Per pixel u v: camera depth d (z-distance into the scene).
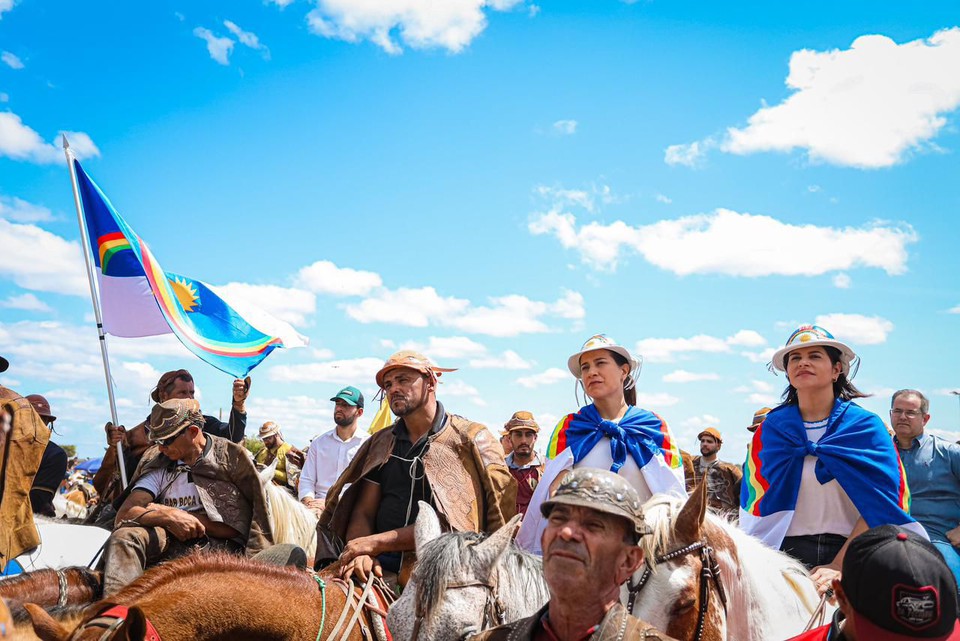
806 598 4.12
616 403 5.31
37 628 3.27
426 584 3.56
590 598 2.36
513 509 5.23
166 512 5.21
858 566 2.22
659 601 3.53
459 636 3.48
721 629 3.62
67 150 8.69
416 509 5.13
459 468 5.15
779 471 5.07
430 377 5.30
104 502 7.87
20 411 5.25
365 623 4.42
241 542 5.54
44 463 8.17
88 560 6.68
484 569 3.68
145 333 8.97
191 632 3.79
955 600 2.17
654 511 3.76
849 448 4.85
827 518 4.96
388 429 5.46
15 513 5.18
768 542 5.03
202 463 5.52
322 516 5.47
